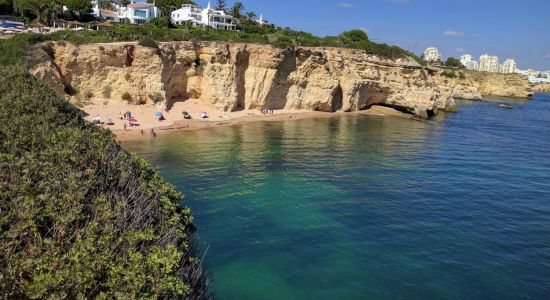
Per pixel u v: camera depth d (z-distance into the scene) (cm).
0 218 1018
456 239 2519
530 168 4303
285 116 6919
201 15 10950
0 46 5075
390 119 7375
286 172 3831
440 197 3272
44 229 1114
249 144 4944
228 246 2355
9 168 1309
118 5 12019
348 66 7781
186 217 1727
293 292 1938
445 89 9388
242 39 6975
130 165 1755
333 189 3391
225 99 6506
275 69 6844
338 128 6278
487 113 9556
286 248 2355
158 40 6450
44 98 2377
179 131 5391
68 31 6122
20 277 881
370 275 2095
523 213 2981
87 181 1341
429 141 5625
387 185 3544
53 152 1473
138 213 1351
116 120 5397
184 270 1366
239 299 1864
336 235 2534
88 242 988
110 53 5638
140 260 1020
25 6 7981
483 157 4759
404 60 8306
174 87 6419
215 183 3425
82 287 883
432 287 2003
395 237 2527
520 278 2103
